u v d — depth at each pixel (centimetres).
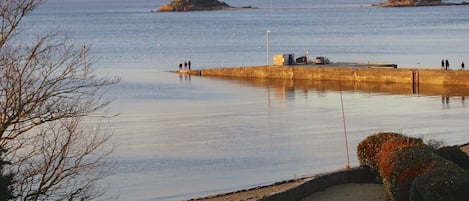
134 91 10156
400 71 10488
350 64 12144
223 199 4091
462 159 3541
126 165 5119
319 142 6053
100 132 6172
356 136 6338
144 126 6881
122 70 13450
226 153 5628
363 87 10306
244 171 5009
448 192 2695
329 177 3731
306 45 19075
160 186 4600
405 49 16612
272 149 5772
